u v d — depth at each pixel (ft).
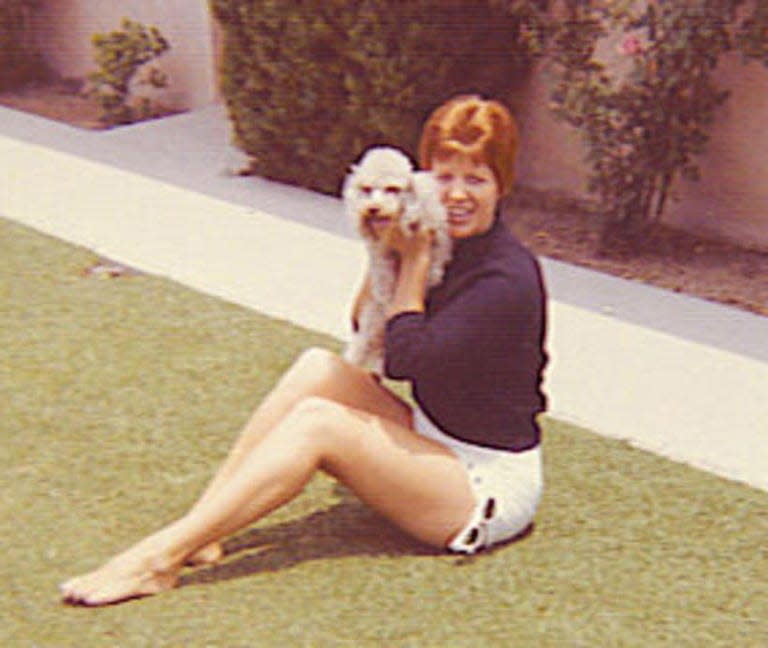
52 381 16.65
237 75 26.00
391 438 11.83
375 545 12.81
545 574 12.32
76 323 18.66
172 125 30.55
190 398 16.25
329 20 24.12
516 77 25.45
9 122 31.14
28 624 11.35
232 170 27.04
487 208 11.55
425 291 11.83
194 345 17.97
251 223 23.67
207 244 22.47
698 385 17.20
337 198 25.43
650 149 22.53
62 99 34.40
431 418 12.17
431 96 24.08
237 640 11.13
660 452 15.16
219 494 11.74
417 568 12.34
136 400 16.15
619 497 13.94
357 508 13.61
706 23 21.43
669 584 12.25
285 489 11.63
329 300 19.99
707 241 23.44
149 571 11.71
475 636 11.29
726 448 15.35
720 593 12.13
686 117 22.41
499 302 11.48
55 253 21.76
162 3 32.17
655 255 22.71
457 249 11.75
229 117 26.68
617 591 12.09
